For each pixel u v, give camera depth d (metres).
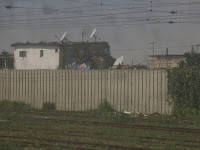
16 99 62.75
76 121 39.31
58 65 104.00
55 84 58.62
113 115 43.56
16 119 41.31
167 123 39.88
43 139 27.98
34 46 106.62
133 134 31.16
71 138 29.03
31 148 25.12
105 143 27.06
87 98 55.50
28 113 49.22
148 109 50.38
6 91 64.00
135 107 51.47
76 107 56.44
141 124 38.53
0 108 57.03
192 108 46.75
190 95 46.66
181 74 47.53
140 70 51.19
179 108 47.22
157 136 30.36
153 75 50.16
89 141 27.91
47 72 59.44
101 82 54.38
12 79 63.38
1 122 38.72
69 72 57.25
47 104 58.25
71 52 106.38
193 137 30.31
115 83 53.19
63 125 36.69
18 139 28.44
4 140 27.69
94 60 106.94
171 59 89.19
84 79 55.88
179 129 34.28
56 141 27.41
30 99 61.22
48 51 105.56
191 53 67.12
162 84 49.47
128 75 52.12
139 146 26.05
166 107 49.09
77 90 56.44
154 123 39.78
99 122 38.22
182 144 26.48
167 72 48.97
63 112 51.09
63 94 57.75
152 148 25.08
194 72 46.94
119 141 27.83
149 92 50.41
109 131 32.78
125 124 37.16
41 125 36.69
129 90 52.00
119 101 52.75
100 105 53.91
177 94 47.53
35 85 60.75
